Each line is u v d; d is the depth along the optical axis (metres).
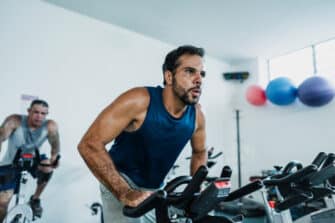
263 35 3.90
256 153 4.57
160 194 0.77
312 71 4.19
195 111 1.34
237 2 3.09
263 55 4.66
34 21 3.02
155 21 3.54
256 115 4.64
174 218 0.89
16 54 2.87
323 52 4.08
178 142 1.27
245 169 4.68
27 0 3.00
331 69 3.96
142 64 3.86
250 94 4.41
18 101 2.83
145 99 1.13
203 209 0.85
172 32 3.84
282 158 4.24
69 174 3.08
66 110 3.13
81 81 3.28
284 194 1.66
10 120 2.77
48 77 3.05
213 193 0.80
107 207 1.27
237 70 4.98
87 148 0.98
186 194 0.84
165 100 1.16
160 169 1.32
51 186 2.94
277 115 4.37
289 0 3.04
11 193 2.50
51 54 3.10
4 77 2.78
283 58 4.65
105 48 3.53
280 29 3.72
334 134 3.68
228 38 4.01
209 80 4.70
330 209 2.10
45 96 3.01
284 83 3.91
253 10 3.25
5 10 2.86
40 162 2.86
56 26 3.17
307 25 3.60
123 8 3.24
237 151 4.79
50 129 3.00
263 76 4.73
